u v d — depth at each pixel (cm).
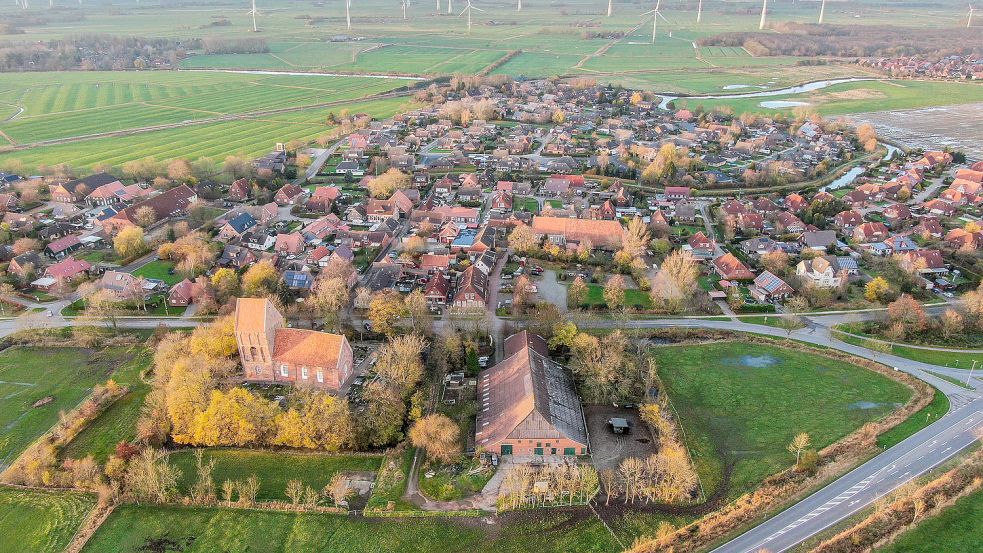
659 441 13512
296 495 11969
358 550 10994
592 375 15212
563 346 16950
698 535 11075
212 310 19225
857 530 10944
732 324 18638
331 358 15012
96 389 15200
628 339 17000
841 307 19475
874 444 13175
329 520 11612
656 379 15525
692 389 15450
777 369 16288
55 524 11550
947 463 12538
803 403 14838
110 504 11962
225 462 13050
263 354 15350
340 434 13288
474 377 15962
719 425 14125
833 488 12031
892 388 15325
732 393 15262
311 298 18525
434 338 17550
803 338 17800
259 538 11244
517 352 15525
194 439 13400
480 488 12381
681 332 18062
